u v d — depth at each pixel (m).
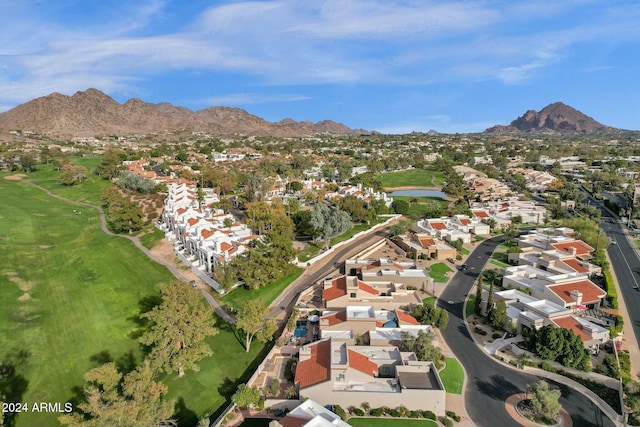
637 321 85.31
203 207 165.12
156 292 102.25
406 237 138.88
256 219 150.38
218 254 107.81
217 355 76.25
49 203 182.88
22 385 68.94
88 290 103.19
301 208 182.50
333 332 78.50
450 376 67.38
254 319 75.00
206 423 55.53
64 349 79.38
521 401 61.53
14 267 112.62
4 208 165.88
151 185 196.25
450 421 56.97
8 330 84.19
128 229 149.38
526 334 77.00
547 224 165.00
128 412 49.59
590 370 67.19
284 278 109.25
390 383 62.69
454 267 118.19
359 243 141.25
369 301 89.00
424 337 71.06
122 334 84.81
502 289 101.44
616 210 189.88
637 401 56.31
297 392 61.75
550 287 89.50
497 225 160.12
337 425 50.34
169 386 67.44
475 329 82.25
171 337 68.75
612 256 127.75
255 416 59.22
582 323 75.06
